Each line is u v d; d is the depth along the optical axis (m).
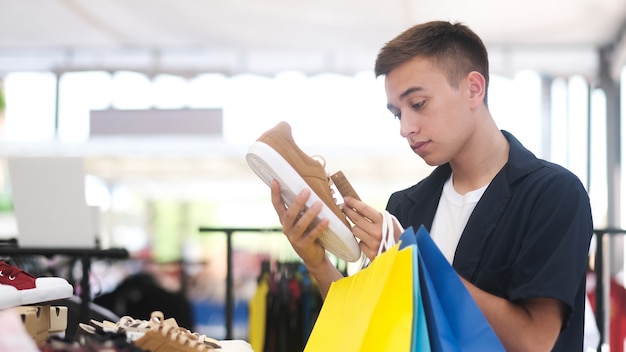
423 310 1.15
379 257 1.17
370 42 6.16
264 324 4.07
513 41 5.98
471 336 1.12
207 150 6.25
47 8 5.48
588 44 5.96
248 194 6.86
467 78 1.46
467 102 1.46
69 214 2.85
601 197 5.96
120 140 6.20
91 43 6.38
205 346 1.22
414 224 1.64
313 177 1.42
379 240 1.36
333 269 1.57
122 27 5.90
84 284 2.73
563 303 1.30
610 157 5.99
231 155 6.33
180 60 6.66
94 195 6.57
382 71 1.47
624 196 5.89
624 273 5.60
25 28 6.00
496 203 1.45
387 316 1.14
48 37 6.23
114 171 6.58
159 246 6.71
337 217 1.41
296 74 6.65
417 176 6.51
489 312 1.29
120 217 6.64
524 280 1.34
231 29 5.90
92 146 6.29
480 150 1.51
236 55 6.56
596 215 5.94
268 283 4.09
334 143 6.29
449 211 1.58
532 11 5.28
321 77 6.62
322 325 1.33
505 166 1.47
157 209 6.77
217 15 5.57
